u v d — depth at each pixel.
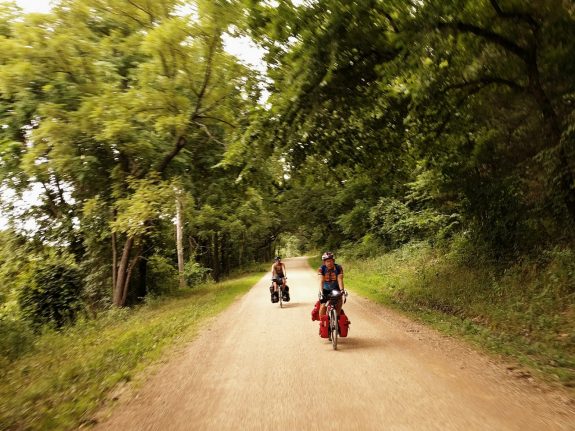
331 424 4.62
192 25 15.69
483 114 12.45
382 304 13.56
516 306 10.30
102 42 17.33
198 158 20.86
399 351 7.51
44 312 19.52
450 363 6.65
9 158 17.09
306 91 10.45
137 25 18.25
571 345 7.61
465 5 8.41
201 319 12.65
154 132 18.52
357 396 5.40
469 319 10.71
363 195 32.88
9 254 22.50
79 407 5.56
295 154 13.20
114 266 21.64
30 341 12.54
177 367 7.36
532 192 13.14
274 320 11.67
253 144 12.54
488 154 13.86
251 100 17.30
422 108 11.41
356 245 33.75
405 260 22.09
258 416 4.96
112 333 12.02
